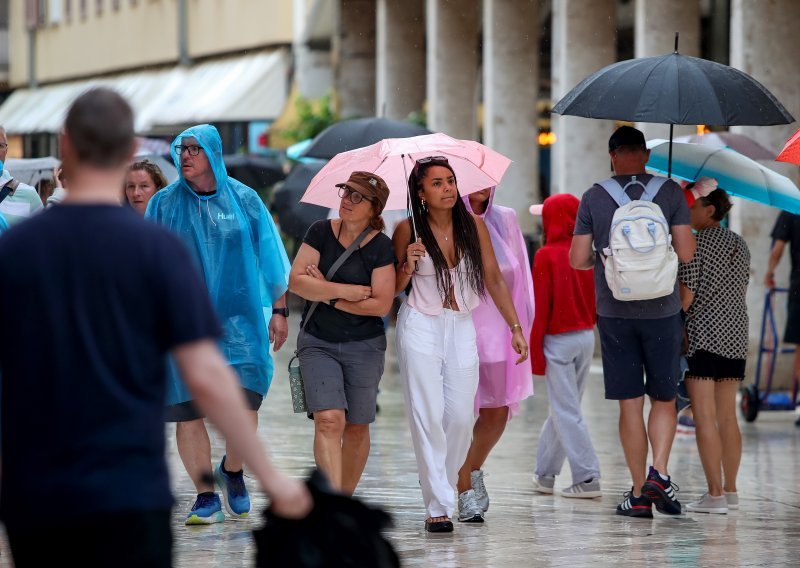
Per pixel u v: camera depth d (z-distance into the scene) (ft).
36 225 31.27
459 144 73.92
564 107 75.51
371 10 259.39
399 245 68.80
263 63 302.86
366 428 69.10
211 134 69.97
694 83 73.20
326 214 152.76
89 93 32.01
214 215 70.13
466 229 68.69
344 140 113.80
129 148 32.12
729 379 77.92
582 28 169.68
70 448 30.30
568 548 65.46
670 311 73.51
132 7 365.40
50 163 114.83
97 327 30.78
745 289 77.97
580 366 81.66
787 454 100.12
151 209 70.90
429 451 68.23
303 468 89.10
